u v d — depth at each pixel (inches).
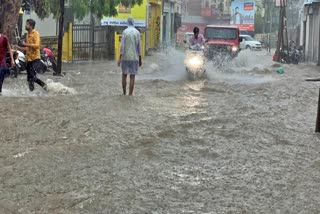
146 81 664.4
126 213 196.2
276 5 1565.0
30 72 508.7
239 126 367.6
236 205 208.4
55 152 278.8
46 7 864.9
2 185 225.0
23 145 294.0
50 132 327.3
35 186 224.8
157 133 331.0
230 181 241.0
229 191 226.4
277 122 390.9
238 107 454.6
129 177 241.4
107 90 564.4
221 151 296.8
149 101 466.0
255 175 251.8
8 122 350.3
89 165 258.2
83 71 842.2
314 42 1434.5
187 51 728.3
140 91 554.3
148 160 272.1
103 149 288.7
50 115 380.2
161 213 196.9
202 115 406.3
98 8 1026.1
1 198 209.2
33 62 507.2
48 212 195.5
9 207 199.5
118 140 310.0
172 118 386.3
